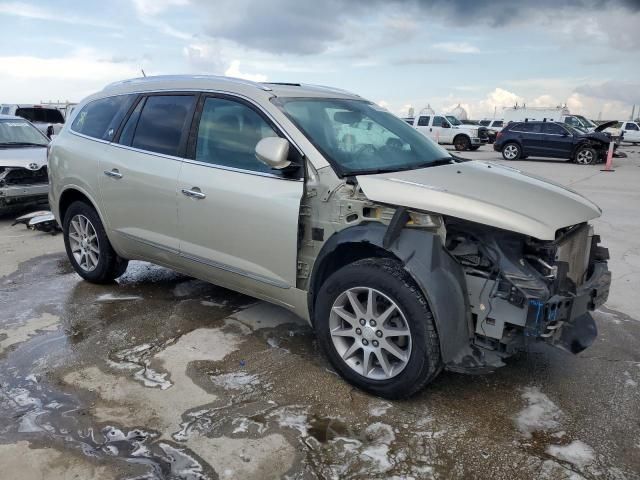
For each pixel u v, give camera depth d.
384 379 3.13
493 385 3.38
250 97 3.75
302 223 3.42
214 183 3.76
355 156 3.55
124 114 4.56
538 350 3.87
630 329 4.27
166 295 4.82
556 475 2.56
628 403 3.19
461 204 2.97
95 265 4.98
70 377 3.38
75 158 4.85
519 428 2.93
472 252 3.10
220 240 3.80
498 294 2.94
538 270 2.96
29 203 8.09
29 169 7.95
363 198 3.20
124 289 4.98
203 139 3.95
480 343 3.08
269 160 3.22
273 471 2.56
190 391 3.23
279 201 3.43
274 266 3.55
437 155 4.11
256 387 3.29
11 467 2.54
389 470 2.58
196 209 3.88
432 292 2.87
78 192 4.95
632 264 6.07
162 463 2.60
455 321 2.92
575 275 3.26
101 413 3.00
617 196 11.28
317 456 2.67
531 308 2.81
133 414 2.99
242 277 3.77
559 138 20.78
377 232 3.07
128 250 4.63
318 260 3.31
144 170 4.23
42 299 4.72
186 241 4.04
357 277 3.12
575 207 3.33
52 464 2.57
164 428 2.87
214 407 3.07
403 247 2.97
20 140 9.02
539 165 19.77
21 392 3.20
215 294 4.85
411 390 3.04
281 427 2.89
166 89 4.32
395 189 3.09
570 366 3.64
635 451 2.75
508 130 22.27
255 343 3.88
